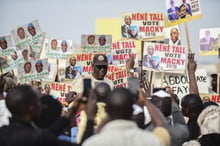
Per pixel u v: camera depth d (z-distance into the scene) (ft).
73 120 18.94
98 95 16.56
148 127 17.60
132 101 13.79
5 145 14.10
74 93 24.26
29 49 29.63
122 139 13.16
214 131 17.80
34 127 14.90
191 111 20.74
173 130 17.70
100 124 14.29
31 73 27.48
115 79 26.12
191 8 28.22
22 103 14.24
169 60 27.58
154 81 28.84
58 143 13.44
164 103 17.57
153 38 29.78
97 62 25.45
